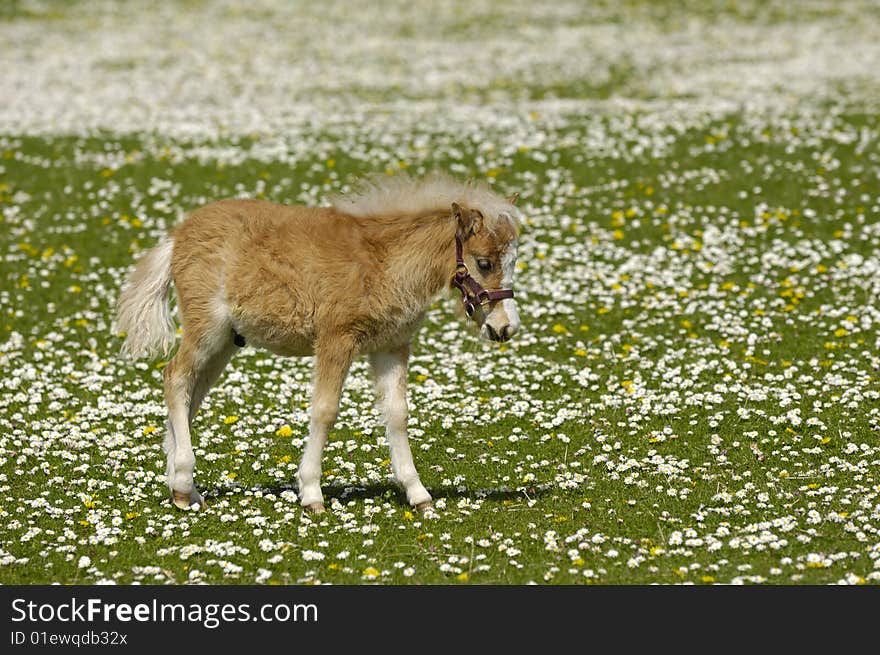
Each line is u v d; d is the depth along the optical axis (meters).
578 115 29.14
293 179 24.61
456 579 10.20
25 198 23.55
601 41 39.22
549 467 13.15
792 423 13.88
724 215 22.36
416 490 11.96
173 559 10.75
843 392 14.93
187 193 23.97
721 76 33.44
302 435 14.24
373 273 11.53
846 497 11.72
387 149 26.56
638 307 18.67
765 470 12.73
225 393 15.62
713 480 12.47
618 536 11.09
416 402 15.36
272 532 11.30
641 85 32.69
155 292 12.14
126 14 44.28
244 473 13.15
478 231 11.43
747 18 42.31
